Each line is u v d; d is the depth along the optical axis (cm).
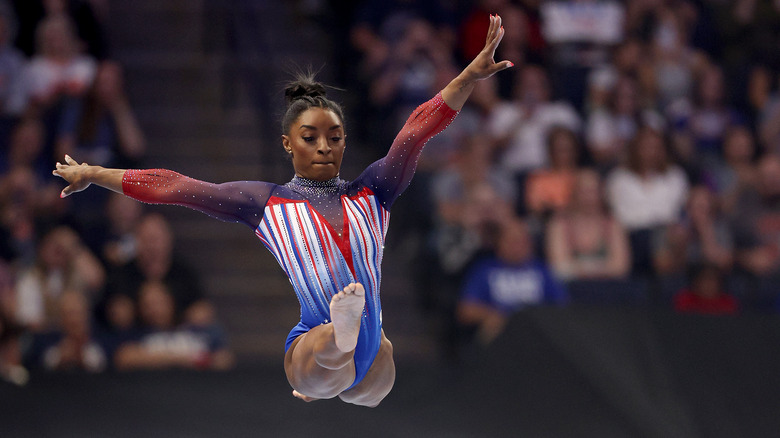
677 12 3853
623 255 3164
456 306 3033
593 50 3703
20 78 3272
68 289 2786
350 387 1402
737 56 3941
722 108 3716
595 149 3481
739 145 3562
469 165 3219
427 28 3528
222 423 2375
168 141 3600
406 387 2495
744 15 3962
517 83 3494
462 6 3722
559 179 3259
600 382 2411
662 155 3366
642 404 2359
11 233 2912
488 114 3419
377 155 3472
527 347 2517
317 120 1335
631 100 3578
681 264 3203
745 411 2350
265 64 3562
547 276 3006
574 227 3158
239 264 3347
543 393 2428
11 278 2809
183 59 3850
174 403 2405
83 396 2392
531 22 3644
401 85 3412
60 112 3216
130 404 2391
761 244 3372
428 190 3272
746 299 3145
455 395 2470
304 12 3897
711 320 2541
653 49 3747
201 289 2883
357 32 3619
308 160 1338
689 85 3725
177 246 3350
